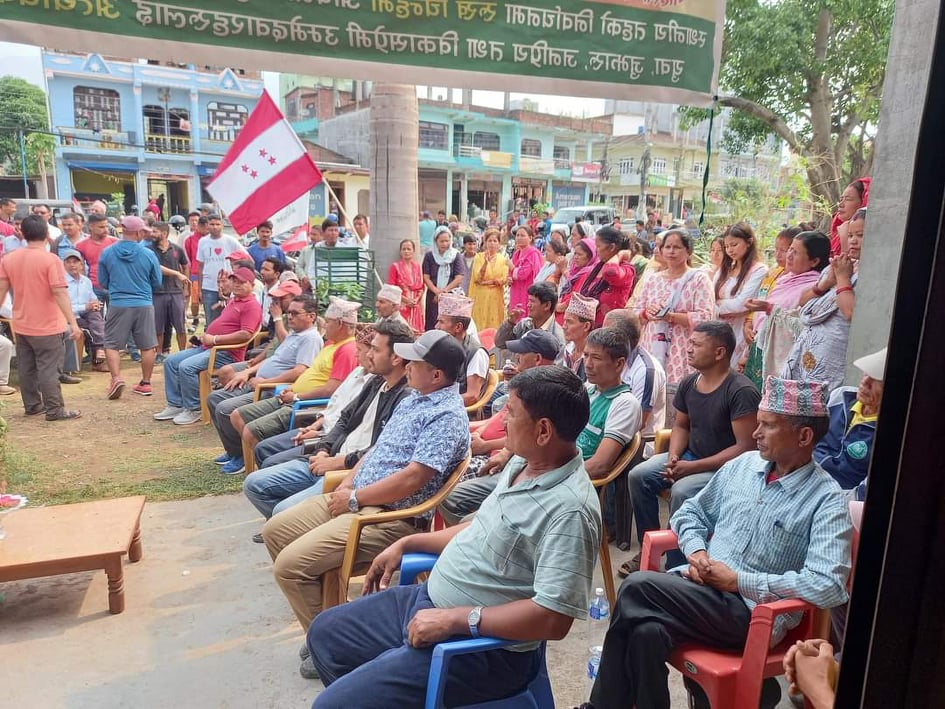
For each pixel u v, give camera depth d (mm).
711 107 3457
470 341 4707
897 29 3531
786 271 4797
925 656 778
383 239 8336
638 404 3418
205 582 3719
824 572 2154
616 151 35656
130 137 26797
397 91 7984
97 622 3338
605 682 2316
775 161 13453
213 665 3018
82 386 7953
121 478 5203
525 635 1994
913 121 3473
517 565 2117
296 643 3186
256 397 5352
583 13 3125
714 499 2650
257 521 4492
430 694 1979
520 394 2121
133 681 2908
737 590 2270
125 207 28062
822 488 2324
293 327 5535
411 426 3107
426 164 30172
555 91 3170
